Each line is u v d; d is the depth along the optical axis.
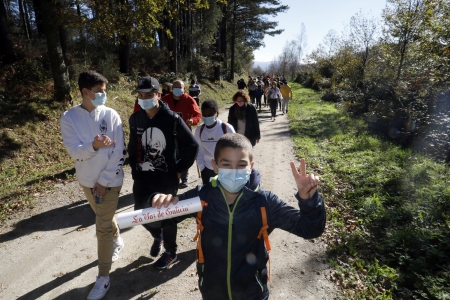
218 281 1.80
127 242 4.16
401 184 5.53
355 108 14.06
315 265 3.68
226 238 1.78
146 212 1.77
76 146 2.80
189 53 25.42
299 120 13.69
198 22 28.62
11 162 7.00
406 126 8.70
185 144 3.18
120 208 5.14
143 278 3.41
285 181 6.49
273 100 14.16
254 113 5.27
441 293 3.07
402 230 4.16
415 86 9.66
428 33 10.30
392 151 7.55
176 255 3.67
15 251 3.94
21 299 3.12
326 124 12.15
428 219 4.42
